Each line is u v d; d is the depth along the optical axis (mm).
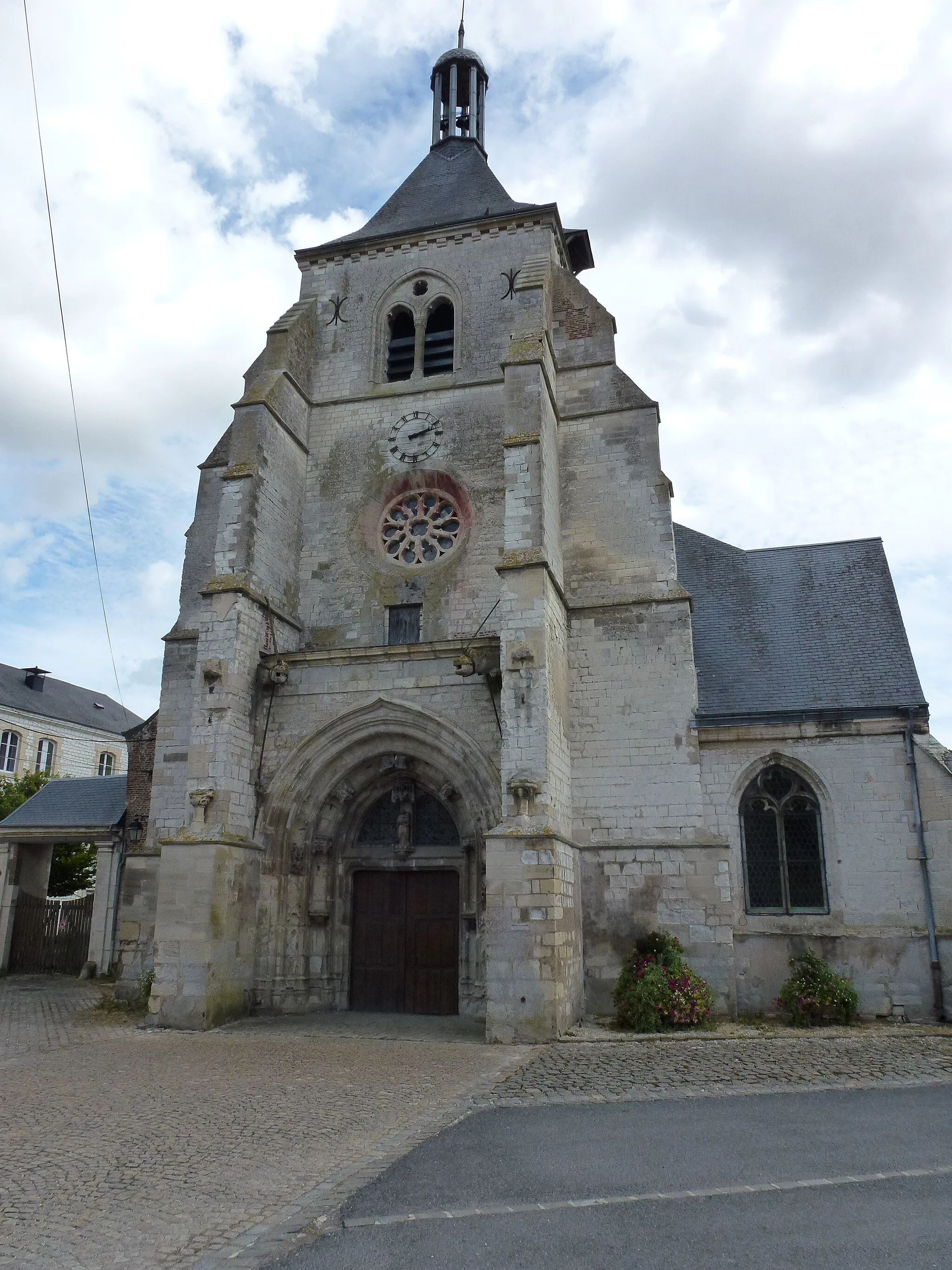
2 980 25078
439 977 18609
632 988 15852
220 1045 14516
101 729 54562
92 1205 6895
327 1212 6688
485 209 24828
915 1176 7438
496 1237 6191
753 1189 7137
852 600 20812
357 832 19719
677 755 18203
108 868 26188
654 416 20484
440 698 18266
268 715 19172
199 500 23375
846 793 17594
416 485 21906
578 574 19859
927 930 16594
